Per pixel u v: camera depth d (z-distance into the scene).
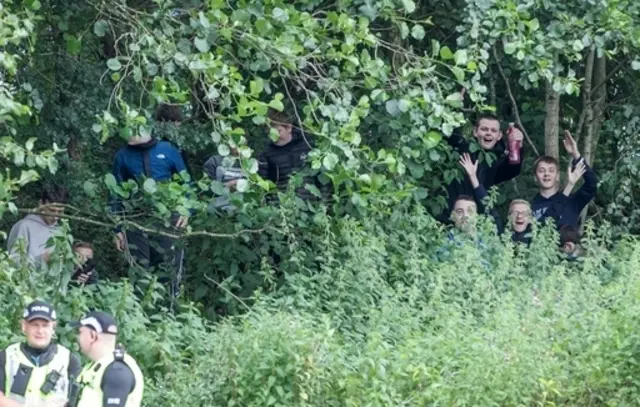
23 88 20.11
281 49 19.69
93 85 23.06
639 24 24.11
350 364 18.70
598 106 28.64
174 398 17.97
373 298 21.58
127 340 19.06
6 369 15.96
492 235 23.69
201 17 19.31
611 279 23.42
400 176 22.88
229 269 22.67
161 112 23.27
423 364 18.45
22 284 18.95
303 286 21.50
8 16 17.39
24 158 17.91
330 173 20.98
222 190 20.88
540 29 23.84
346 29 20.22
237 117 19.41
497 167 25.67
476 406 18.33
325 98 21.16
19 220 23.27
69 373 16.12
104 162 25.55
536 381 18.86
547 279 21.56
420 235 23.14
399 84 21.11
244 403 18.14
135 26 20.33
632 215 27.94
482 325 20.92
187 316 20.00
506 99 28.53
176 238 21.58
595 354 19.55
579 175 25.41
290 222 21.69
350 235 21.92
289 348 18.16
